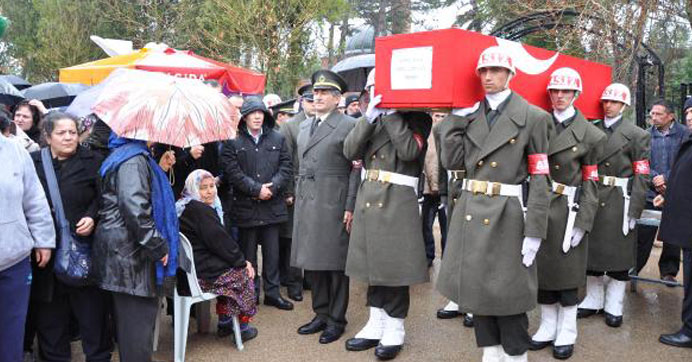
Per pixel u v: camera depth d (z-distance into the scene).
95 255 3.25
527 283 3.25
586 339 4.41
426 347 4.20
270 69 12.43
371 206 3.88
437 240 8.02
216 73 6.49
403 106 3.46
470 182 3.35
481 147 3.26
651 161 6.26
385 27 24.00
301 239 4.34
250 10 12.27
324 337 4.27
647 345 4.29
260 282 5.85
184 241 3.84
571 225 3.94
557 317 4.23
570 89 3.85
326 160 4.29
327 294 4.45
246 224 4.91
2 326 3.14
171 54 6.64
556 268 3.97
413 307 5.14
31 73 22.70
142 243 3.11
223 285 4.07
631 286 5.65
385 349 3.94
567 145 3.92
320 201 4.27
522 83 3.82
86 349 3.75
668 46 9.09
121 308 3.30
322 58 14.23
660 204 5.12
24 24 22.91
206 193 4.10
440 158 3.59
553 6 7.66
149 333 3.35
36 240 3.27
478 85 3.34
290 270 5.35
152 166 3.29
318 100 4.35
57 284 3.63
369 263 3.86
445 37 3.23
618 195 4.58
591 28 7.36
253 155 4.87
